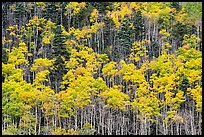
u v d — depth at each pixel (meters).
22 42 133.00
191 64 126.81
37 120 109.44
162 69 125.94
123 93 118.19
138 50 134.62
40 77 119.75
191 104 117.06
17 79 119.12
